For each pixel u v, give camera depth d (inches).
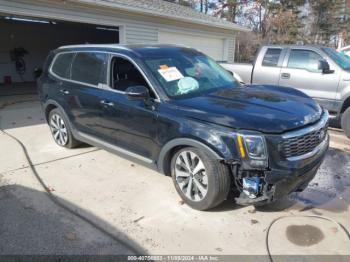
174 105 135.2
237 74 311.7
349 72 247.8
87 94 176.7
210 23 505.0
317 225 124.0
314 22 1373.0
